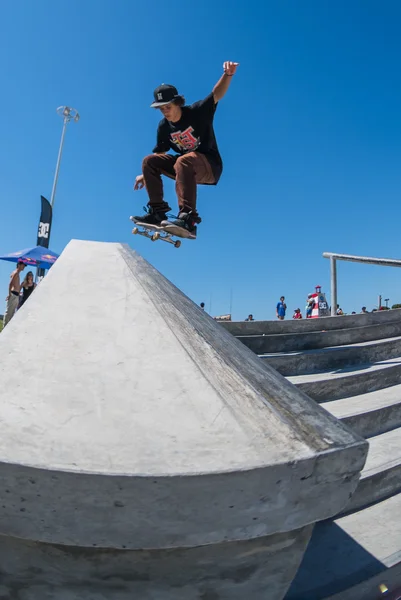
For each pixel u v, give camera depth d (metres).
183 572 1.06
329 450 1.04
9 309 8.83
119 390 1.27
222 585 1.08
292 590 1.63
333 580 1.69
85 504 0.94
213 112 3.79
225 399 1.27
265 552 1.10
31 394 1.24
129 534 0.95
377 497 2.37
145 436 1.09
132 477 0.93
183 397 1.26
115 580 1.05
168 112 3.74
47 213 15.34
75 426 1.11
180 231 3.81
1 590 1.08
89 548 1.03
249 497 0.97
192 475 0.94
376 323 5.50
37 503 0.96
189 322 1.80
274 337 4.34
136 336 1.57
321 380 3.26
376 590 1.74
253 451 1.04
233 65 3.54
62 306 1.76
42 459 0.98
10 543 1.06
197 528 0.96
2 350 1.44
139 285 2.00
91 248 2.46
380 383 3.68
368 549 1.91
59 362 1.39
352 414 2.78
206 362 1.47
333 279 6.18
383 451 2.62
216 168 4.05
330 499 1.06
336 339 4.70
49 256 11.57
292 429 1.14
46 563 1.05
